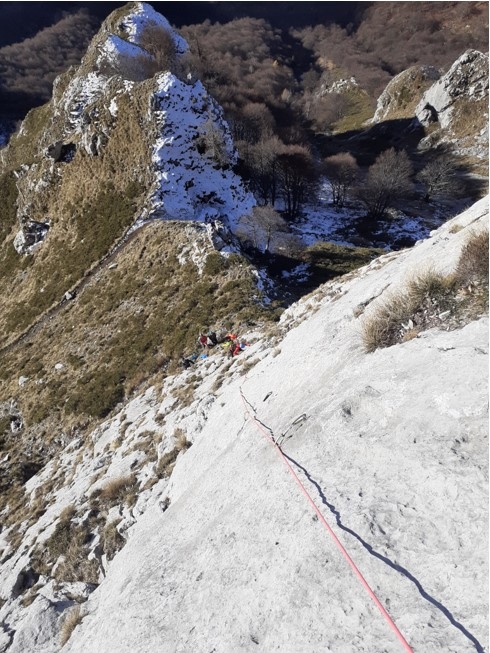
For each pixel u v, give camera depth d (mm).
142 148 47094
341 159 79312
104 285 40875
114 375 30078
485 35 174625
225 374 18094
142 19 84125
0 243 65250
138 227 43906
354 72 171500
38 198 55656
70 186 52594
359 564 4891
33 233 53281
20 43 199250
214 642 5422
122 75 69625
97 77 70125
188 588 6574
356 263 45562
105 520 13156
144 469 14727
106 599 9094
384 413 6387
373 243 58406
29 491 22984
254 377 13383
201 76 98312
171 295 35094
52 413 30203
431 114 95562
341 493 5824
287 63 197750
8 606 12008
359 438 6352
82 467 20016
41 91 169500
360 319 9984
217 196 47906
